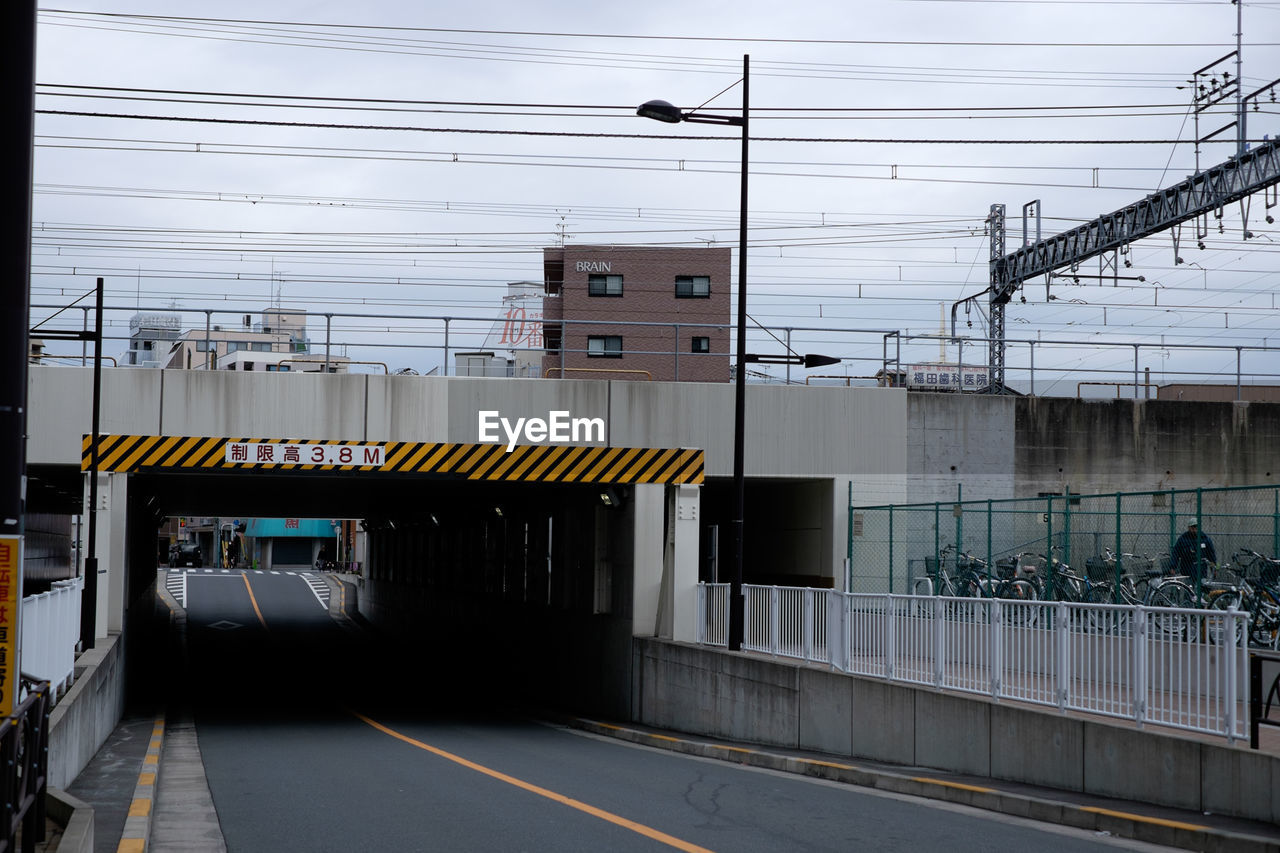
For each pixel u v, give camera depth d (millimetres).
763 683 18797
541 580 32656
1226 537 27531
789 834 9961
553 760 16531
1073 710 12492
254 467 23078
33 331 22938
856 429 30188
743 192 21938
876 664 16328
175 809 11406
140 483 31422
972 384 43062
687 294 61375
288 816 10930
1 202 7188
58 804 8391
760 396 29656
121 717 23484
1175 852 9383
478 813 11047
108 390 26297
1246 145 32250
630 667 24828
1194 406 32625
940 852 9180
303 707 28016
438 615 46562
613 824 10391
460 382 28219
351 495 38844
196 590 75938
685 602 24078
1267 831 9312
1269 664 10172
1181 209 33406
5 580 7074
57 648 13625
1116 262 37469
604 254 61281
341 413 27594
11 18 7238
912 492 30562
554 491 31516
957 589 24797
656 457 24266
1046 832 10320
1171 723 11203
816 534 30703
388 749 18062
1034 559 26938
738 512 21391
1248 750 9992
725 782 13812
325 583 85312
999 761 13094
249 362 31141
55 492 36188
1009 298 42312
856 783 14070
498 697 32875
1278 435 32906
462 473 23875
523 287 62719
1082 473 31859
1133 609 11789
